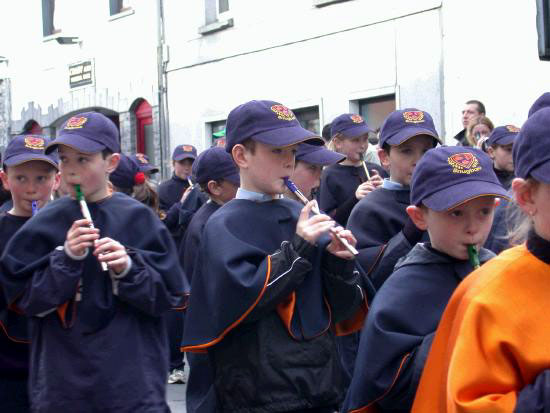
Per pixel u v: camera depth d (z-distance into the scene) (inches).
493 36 406.9
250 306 144.3
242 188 159.0
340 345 219.3
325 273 151.7
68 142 162.2
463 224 132.1
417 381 123.7
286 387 145.8
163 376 163.0
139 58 655.8
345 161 288.7
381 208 201.8
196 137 607.5
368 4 472.1
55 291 155.2
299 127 156.9
